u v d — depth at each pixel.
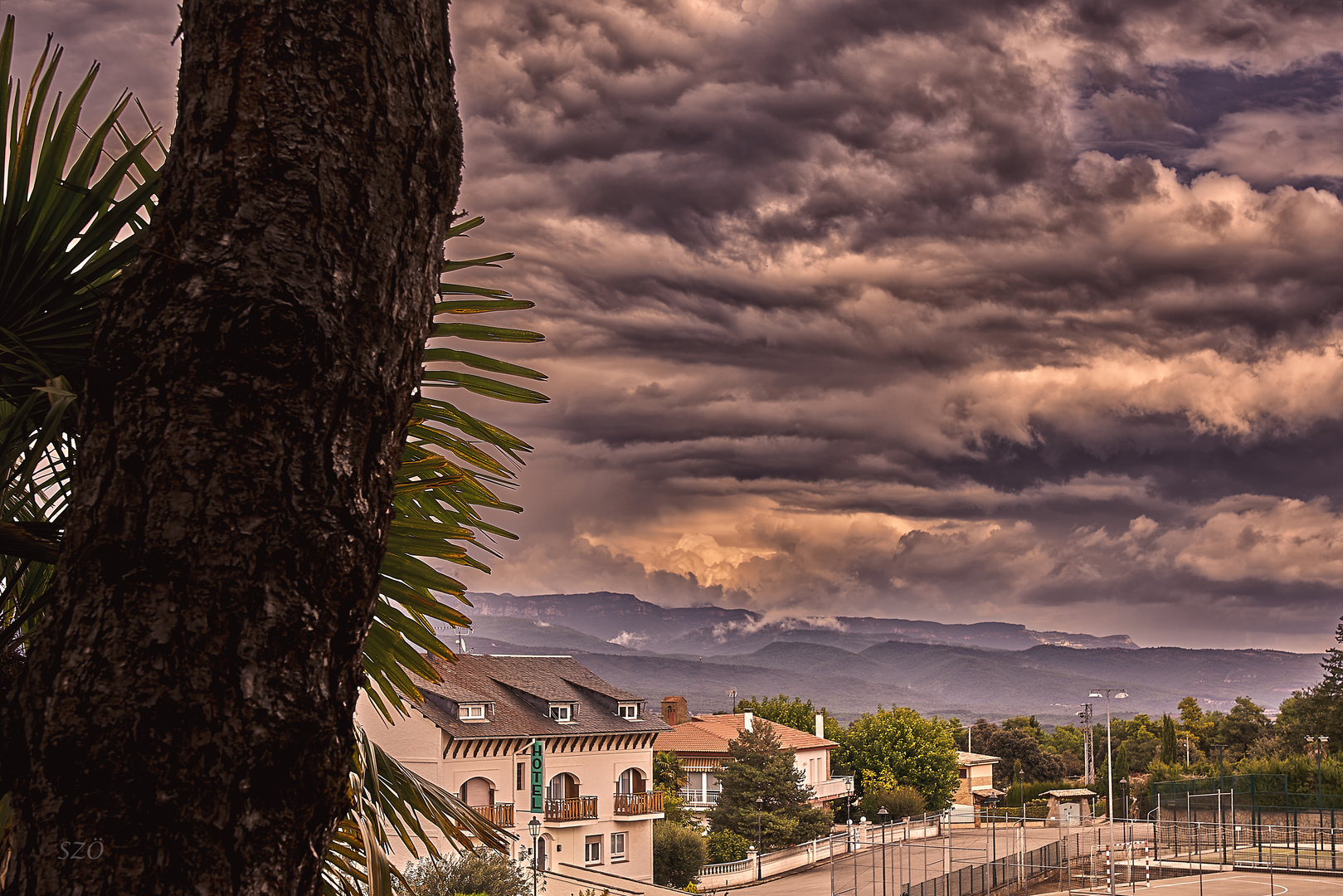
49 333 2.31
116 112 2.35
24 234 2.27
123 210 2.32
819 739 85.12
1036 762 119.62
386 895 2.46
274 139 1.76
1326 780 65.50
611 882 43.44
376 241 1.81
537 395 2.87
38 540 2.17
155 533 1.62
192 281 1.70
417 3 1.96
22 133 2.26
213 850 1.55
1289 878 53.72
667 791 66.12
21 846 1.59
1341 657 88.94
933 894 43.69
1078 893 47.75
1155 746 117.19
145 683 1.57
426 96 1.94
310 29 1.82
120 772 1.54
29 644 1.70
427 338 1.96
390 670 2.95
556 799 45.31
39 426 2.42
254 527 1.63
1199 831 57.78
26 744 1.61
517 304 2.87
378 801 2.88
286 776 1.62
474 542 2.78
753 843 63.91
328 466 1.71
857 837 66.94
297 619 1.65
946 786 89.31
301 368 1.69
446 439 2.93
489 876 31.64
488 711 43.16
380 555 1.81
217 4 1.84
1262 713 118.94
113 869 1.52
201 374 1.66
